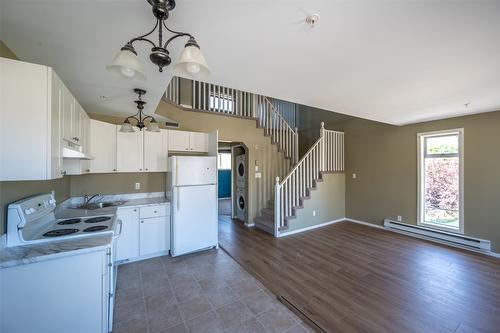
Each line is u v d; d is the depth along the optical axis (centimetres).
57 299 154
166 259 333
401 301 231
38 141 138
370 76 213
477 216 365
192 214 351
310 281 271
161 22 122
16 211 164
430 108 329
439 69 199
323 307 221
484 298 235
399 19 131
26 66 137
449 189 403
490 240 352
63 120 171
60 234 184
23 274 146
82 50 161
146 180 387
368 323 199
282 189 459
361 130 541
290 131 588
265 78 217
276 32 143
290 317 207
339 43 157
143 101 273
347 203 572
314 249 375
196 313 213
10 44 152
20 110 135
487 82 228
